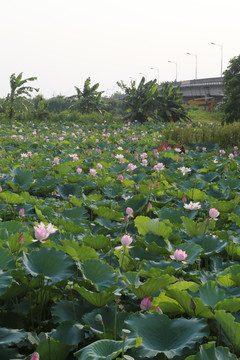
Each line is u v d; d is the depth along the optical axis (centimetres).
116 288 313
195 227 502
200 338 261
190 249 433
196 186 842
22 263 332
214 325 295
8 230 456
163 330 279
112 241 489
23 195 668
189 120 4541
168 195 762
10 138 1941
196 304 288
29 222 558
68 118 4050
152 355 249
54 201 700
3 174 905
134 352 257
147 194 757
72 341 274
